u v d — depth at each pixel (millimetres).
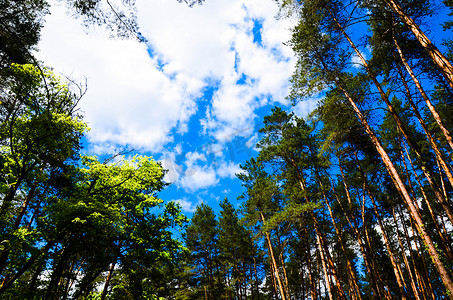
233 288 28047
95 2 3180
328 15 10422
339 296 13742
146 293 11758
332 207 19906
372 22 10414
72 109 9227
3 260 6453
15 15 5148
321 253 14219
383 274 21594
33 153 7594
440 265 8164
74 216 8133
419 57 10734
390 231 21906
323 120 12977
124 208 11242
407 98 11375
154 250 10664
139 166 11516
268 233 17906
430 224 18688
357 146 14945
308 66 12180
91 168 10336
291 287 29344
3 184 3172
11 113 7695
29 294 7645
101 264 9570
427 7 9203
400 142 15250
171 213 11859
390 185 17297
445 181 16406
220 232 27562
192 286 24750
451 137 9008
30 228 8258
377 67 11477
